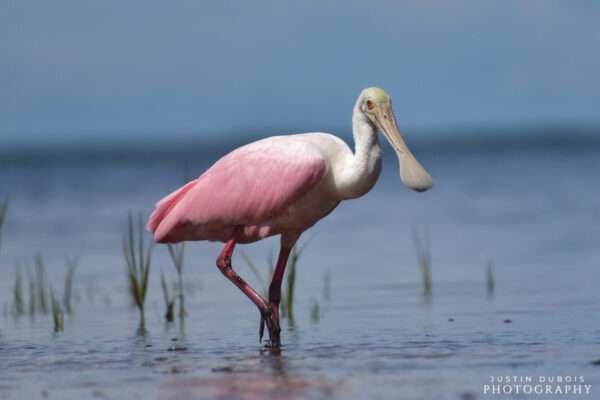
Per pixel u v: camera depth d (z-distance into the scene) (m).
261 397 9.95
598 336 12.93
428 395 9.91
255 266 22.17
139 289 15.81
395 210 36.28
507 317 15.00
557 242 25.47
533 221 30.53
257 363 11.80
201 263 22.97
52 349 13.35
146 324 15.61
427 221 32.03
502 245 25.36
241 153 13.75
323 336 13.80
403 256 23.88
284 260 13.87
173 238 13.99
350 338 13.51
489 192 42.25
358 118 13.47
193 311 16.92
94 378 11.19
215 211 13.57
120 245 26.86
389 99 13.47
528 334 13.27
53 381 11.09
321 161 13.33
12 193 49.06
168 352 12.84
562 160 67.00
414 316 15.45
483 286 18.84
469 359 11.61
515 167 61.12
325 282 19.17
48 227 32.25
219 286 19.77
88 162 98.00
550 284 18.70
